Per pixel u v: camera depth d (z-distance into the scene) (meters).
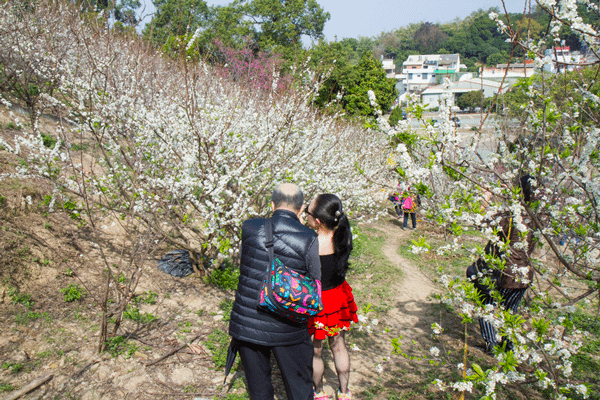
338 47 31.42
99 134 4.94
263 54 13.80
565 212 2.80
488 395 2.29
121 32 6.39
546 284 4.95
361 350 4.04
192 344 3.61
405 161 2.54
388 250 7.88
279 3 34.56
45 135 6.28
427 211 2.83
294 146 5.64
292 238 2.45
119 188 4.57
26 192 4.73
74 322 3.57
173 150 4.51
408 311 5.10
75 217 4.02
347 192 6.80
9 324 3.31
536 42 2.67
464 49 102.88
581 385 2.46
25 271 3.87
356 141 10.01
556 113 2.67
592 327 4.42
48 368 3.03
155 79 5.77
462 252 7.45
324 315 2.90
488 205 2.97
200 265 4.79
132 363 3.24
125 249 4.91
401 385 3.46
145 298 4.18
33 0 7.06
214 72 7.50
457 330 4.56
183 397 2.96
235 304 2.47
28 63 6.29
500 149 3.12
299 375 2.45
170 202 4.36
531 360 2.44
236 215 4.38
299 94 5.86
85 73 5.74
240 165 4.74
